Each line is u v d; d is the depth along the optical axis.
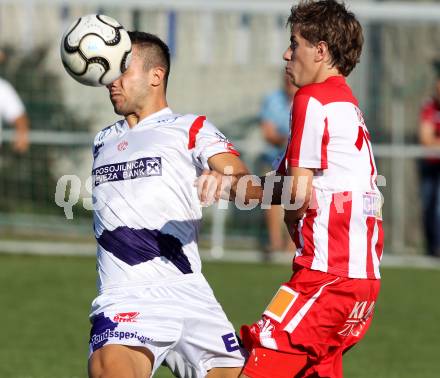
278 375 18.39
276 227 44.97
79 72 18.44
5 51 45.38
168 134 18.70
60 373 26.02
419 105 45.75
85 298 36.31
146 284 18.47
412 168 45.59
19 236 46.34
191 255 18.73
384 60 45.56
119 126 19.34
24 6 45.38
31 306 34.72
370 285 18.36
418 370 27.20
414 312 35.34
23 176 45.53
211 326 18.62
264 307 34.91
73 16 45.56
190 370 19.00
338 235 18.17
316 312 18.16
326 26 18.62
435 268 45.03
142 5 45.12
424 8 44.91
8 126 45.09
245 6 45.25
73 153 45.28
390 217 45.62
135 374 17.34
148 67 18.92
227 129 46.16
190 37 45.78
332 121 18.14
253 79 46.12
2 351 28.38
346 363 27.95
